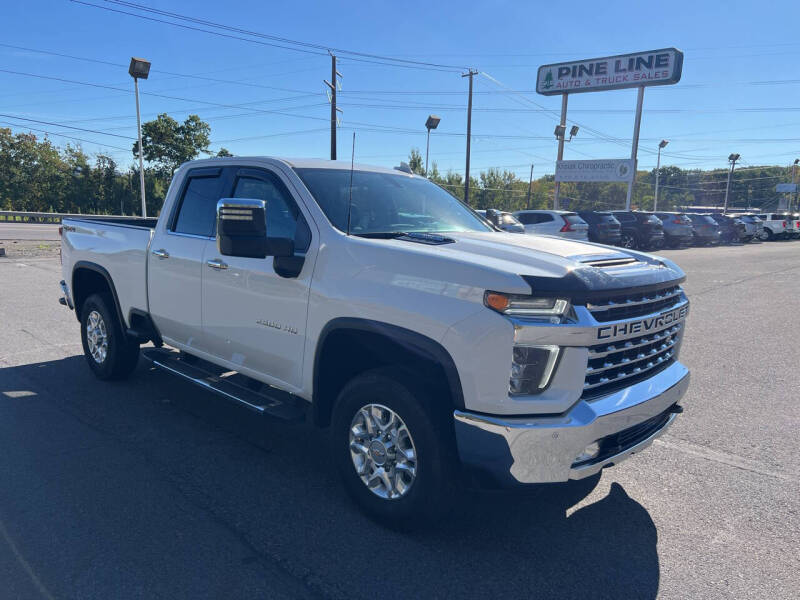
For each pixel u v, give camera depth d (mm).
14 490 3492
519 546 3059
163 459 3977
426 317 2820
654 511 3461
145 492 3512
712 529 3268
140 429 4477
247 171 4094
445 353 2756
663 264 3383
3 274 12320
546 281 2656
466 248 3148
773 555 3025
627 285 2877
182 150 59750
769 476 3939
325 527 3186
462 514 3377
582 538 3152
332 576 2764
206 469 3848
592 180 39062
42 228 28500
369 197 3877
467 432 2719
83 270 5648
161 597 2578
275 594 2619
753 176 140750
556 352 2674
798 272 16438
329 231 3422
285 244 3330
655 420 3285
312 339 3381
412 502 3002
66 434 4340
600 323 2742
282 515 3297
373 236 3438
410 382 2955
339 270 3258
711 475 3945
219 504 3404
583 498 3605
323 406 3488
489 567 2865
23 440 4219
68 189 58812
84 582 2668
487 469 2715
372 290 3068
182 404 5035
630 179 37625
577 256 3084
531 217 20859
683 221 27266
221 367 4625
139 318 5051
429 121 33156
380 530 3168
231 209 3168
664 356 3352
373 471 3213
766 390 5785
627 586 2746
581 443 2703
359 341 3412
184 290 4363
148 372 5887
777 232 37750
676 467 4066
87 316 5598
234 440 4328
